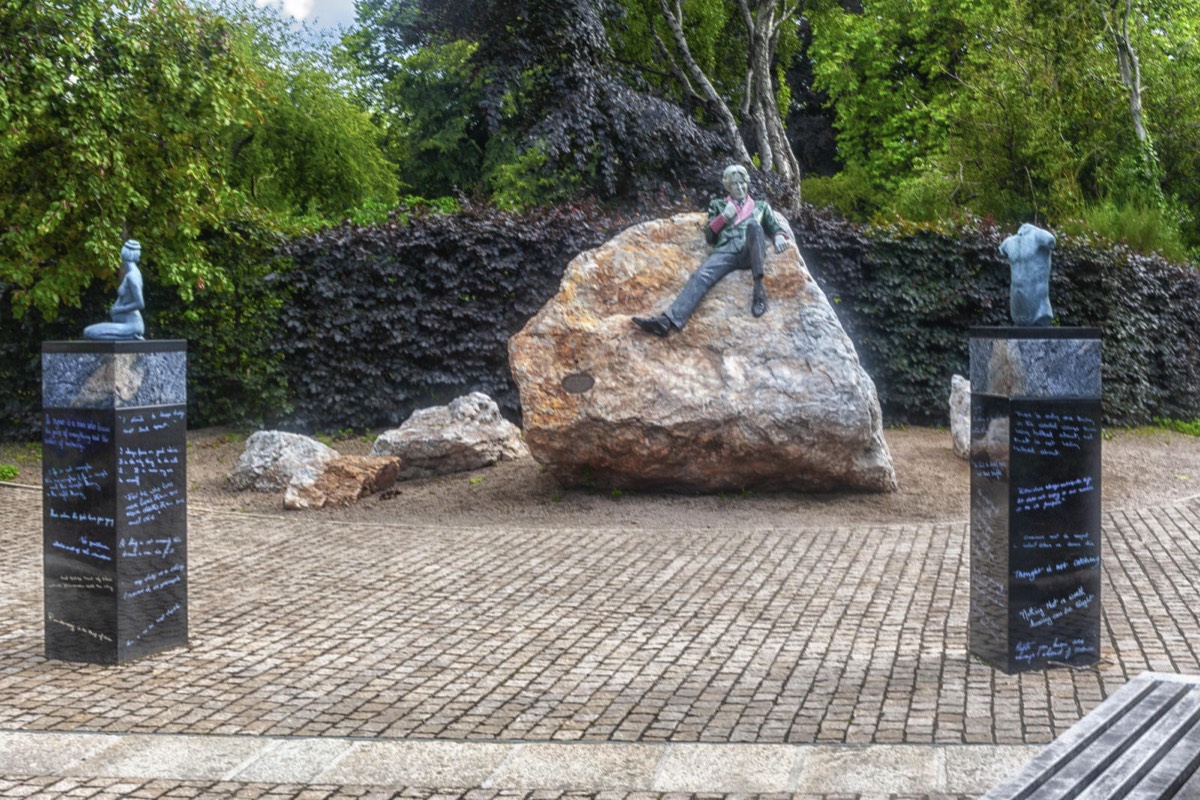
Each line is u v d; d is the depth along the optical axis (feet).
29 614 28.19
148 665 23.81
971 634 23.39
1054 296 66.54
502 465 48.85
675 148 87.25
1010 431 21.94
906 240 65.41
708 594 29.63
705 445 42.14
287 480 45.96
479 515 41.42
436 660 24.02
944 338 65.21
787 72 150.10
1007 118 93.56
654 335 43.06
